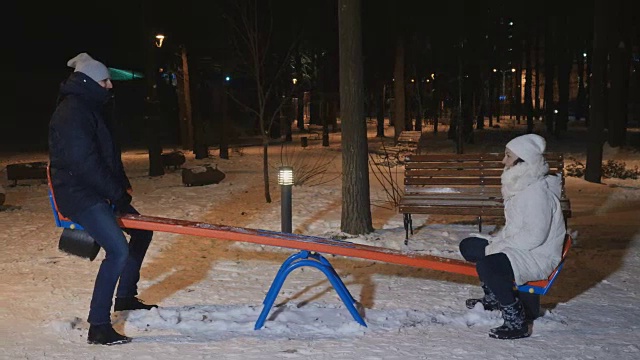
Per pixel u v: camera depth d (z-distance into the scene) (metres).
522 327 4.61
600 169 15.05
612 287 6.04
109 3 41.56
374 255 4.77
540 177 4.64
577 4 31.84
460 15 26.19
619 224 9.34
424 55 33.53
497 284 4.56
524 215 4.57
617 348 4.38
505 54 39.94
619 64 22.73
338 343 4.54
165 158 18.30
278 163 20.55
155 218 4.92
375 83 35.41
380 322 4.98
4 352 4.42
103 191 4.55
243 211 10.90
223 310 5.28
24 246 8.09
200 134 22.91
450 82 31.23
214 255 7.40
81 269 6.79
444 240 8.14
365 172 8.59
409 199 8.10
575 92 68.81
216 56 24.56
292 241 4.76
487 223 9.26
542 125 45.72
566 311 5.27
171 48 25.25
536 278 4.57
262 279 6.36
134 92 43.00
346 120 8.48
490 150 26.33
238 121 40.34
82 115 4.50
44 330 4.86
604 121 14.93
